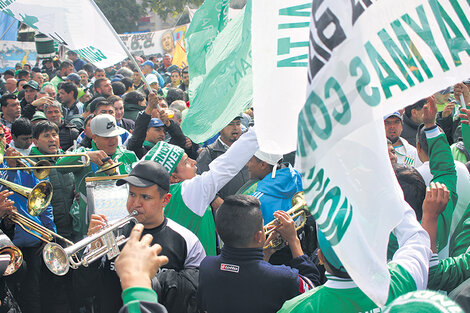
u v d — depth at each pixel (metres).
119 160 4.77
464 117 3.94
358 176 1.76
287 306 2.26
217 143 5.36
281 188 3.78
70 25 5.05
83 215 4.23
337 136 1.67
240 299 2.56
